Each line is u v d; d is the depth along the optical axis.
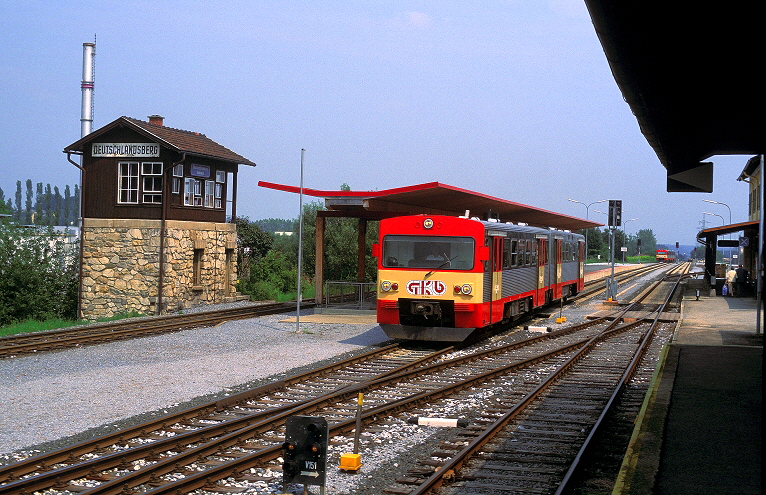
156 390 12.48
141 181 29.09
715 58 6.70
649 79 7.33
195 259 30.86
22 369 14.56
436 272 18.38
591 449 9.00
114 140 29.39
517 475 8.12
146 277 28.69
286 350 17.67
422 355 17.58
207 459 8.49
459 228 18.45
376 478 8.05
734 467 7.93
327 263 39.72
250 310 27.47
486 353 17.38
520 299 23.66
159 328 20.80
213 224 31.78
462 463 8.46
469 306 18.17
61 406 11.20
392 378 13.50
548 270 28.05
